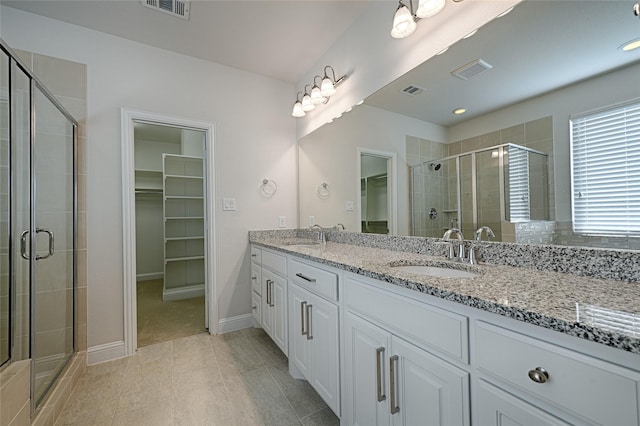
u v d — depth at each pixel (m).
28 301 1.43
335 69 2.22
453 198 1.37
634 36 0.81
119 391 1.62
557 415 0.57
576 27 0.93
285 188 2.82
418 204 1.56
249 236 2.62
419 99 1.51
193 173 4.07
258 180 2.68
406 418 0.92
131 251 2.09
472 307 0.72
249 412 1.44
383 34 1.73
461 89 1.30
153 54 2.24
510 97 1.12
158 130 4.14
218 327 2.45
